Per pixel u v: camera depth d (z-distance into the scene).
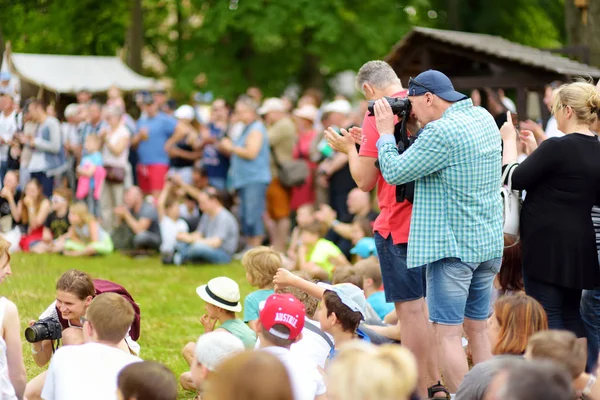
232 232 12.07
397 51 11.17
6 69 17.38
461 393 4.07
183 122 13.74
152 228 12.61
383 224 5.71
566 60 10.89
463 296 5.28
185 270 11.45
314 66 21.69
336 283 6.80
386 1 19.67
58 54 23.41
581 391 4.10
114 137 13.35
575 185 5.57
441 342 5.28
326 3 18.66
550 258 5.59
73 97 18.92
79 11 21.55
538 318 4.50
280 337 4.64
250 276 6.46
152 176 13.59
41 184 13.00
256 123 12.13
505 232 5.70
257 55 20.52
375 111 5.37
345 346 2.98
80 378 4.47
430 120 5.29
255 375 2.57
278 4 18.66
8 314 5.00
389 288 5.72
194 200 12.51
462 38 10.96
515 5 22.39
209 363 4.34
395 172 5.16
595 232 5.80
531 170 5.59
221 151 12.96
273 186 12.51
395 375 2.83
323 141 12.14
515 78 10.30
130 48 21.19
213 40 19.12
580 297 5.77
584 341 4.29
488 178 5.25
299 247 10.52
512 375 2.94
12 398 4.89
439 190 5.21
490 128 5.29
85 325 4.81
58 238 12.77
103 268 11.42
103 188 13.40
